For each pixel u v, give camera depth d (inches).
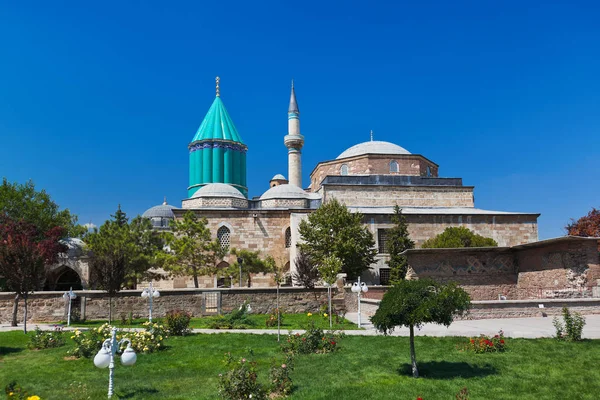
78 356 664.4
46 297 1124.5
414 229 1817.2
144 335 700.0
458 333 731.4
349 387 481.7
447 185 2049.7
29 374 566.9
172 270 1483.8
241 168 2827.3
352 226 1562.5
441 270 1229.1
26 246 927.0
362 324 960.3
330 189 1958.7
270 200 1995.6
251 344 730.2
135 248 1519.4
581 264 1042.1
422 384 485.1
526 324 801.6
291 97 2645.2
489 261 1246.3
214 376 549.3
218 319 982.4
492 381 490.3
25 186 2081.7
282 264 1841.8
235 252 1582.2
